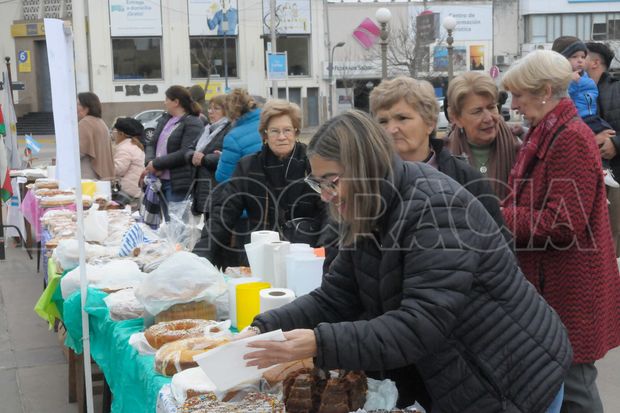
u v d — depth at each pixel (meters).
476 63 40.41
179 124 6.10
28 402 3.84
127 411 2.38
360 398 1.77
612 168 3.82
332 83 33.44
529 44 41.09
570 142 2.29
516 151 2.82
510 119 15.02
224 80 33.53
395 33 37.19
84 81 31.45
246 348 1.58
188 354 2.07
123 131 7.21
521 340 1.65
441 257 1.55
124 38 32.09
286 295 2.33
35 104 33.25
